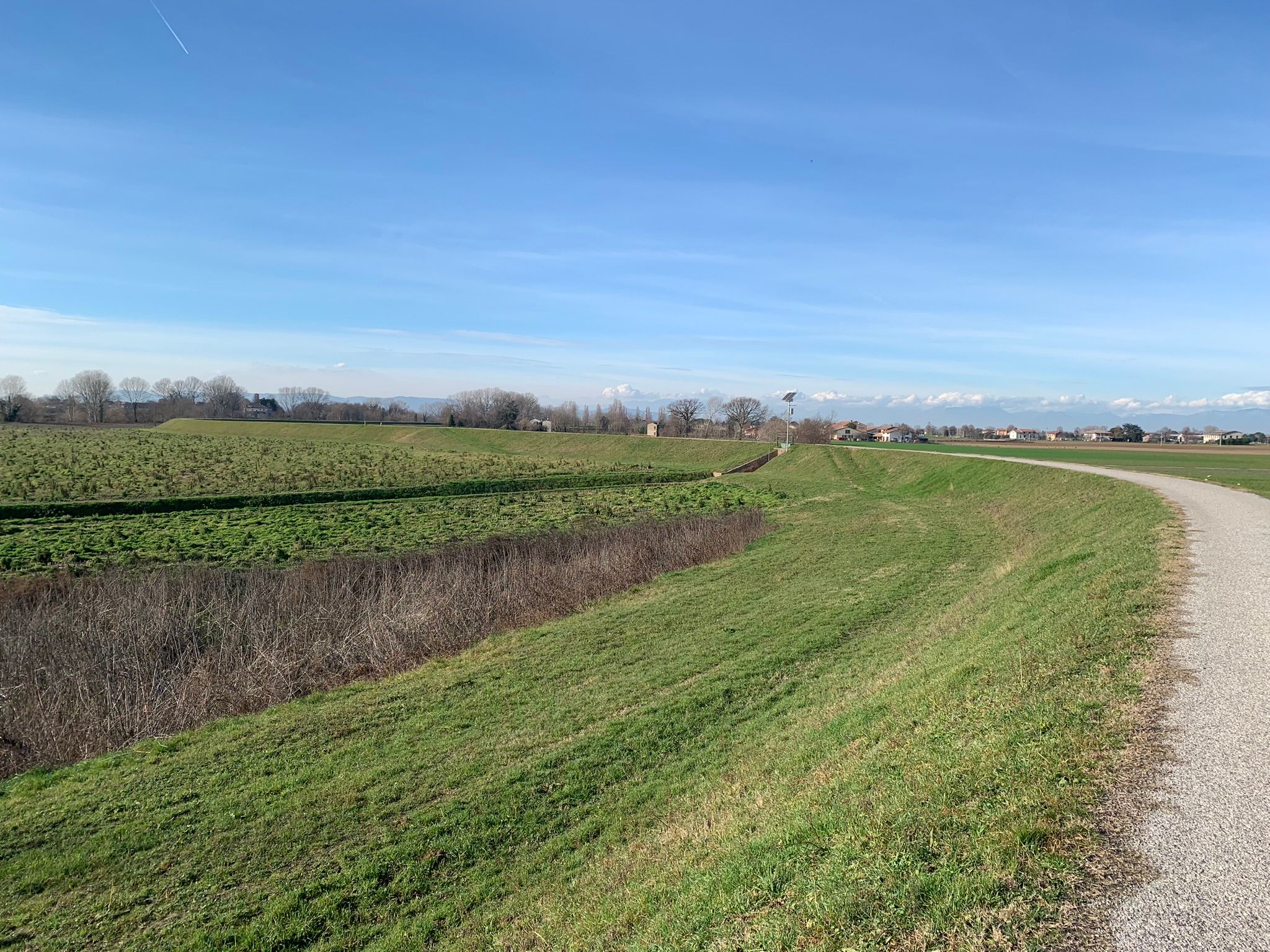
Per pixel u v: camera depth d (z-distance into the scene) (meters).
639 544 32.19
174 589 24.62
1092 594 13.24
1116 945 4.55
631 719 13.95
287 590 24.34
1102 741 7.13
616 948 6.69
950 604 20.30
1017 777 6.74
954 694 10.00
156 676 17.55
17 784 12.99
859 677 14.56
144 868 10.17
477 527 41.47
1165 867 5.23
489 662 18.30
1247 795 6.08
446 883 9.50
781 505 52.88
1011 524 35.25
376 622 20.86
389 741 13.85
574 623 21.66
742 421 155.50
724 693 14.93
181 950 8.50
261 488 55.25
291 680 17.75
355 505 50.56
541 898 8.75
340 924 8.82
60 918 9.21
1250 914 4.71
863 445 104.44
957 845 5.85
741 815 8.91
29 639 19.06
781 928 5.47
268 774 12.77
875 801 7.12
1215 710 7.72
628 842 9.76
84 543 35.62
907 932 5.00
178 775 12.84
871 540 34.00
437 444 121.69
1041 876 5.26
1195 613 11.20
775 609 21.62
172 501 47.34
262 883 9.70
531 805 11.12
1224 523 20.06
